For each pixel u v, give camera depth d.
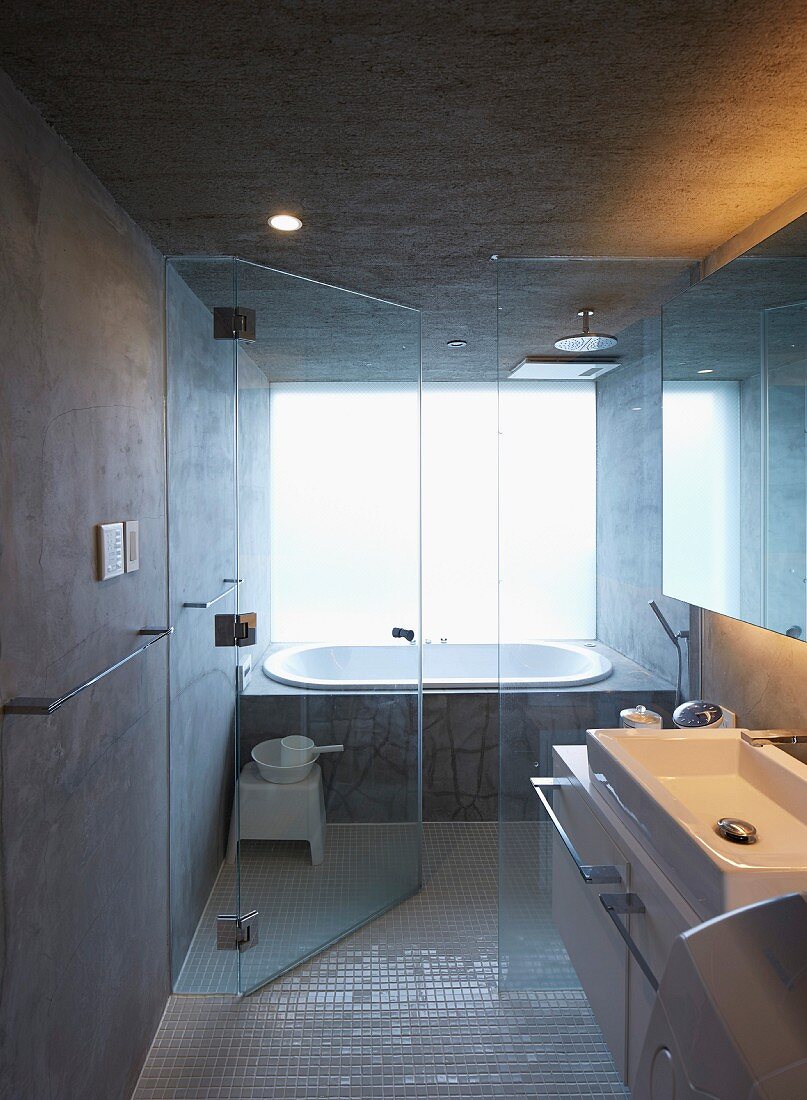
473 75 1.28
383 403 2.71
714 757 1.82
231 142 1.51
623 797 1.67
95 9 1.08
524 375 2.31
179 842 2.28
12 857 1.23
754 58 1.24
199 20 1.12
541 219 1.96
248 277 2.25
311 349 2.46
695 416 2.08
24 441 1.28
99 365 1.66
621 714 2.28
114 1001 1.75
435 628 4.60
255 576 2.31
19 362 1.27
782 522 1.68
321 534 2.55
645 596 2.31
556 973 2.30
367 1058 2.00
